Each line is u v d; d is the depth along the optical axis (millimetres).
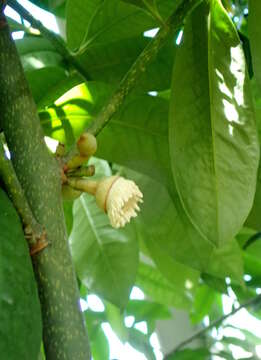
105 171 579
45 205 317
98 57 517
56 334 295
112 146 457
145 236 674
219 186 391
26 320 254
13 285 260
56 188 324
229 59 409
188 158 395
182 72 406
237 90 405
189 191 389
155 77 515
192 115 401
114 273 604
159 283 835
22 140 329
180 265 676
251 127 402
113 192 333
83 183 337
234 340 815
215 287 683
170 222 545
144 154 458
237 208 389
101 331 885
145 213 548
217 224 385
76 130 431
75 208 623
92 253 606
